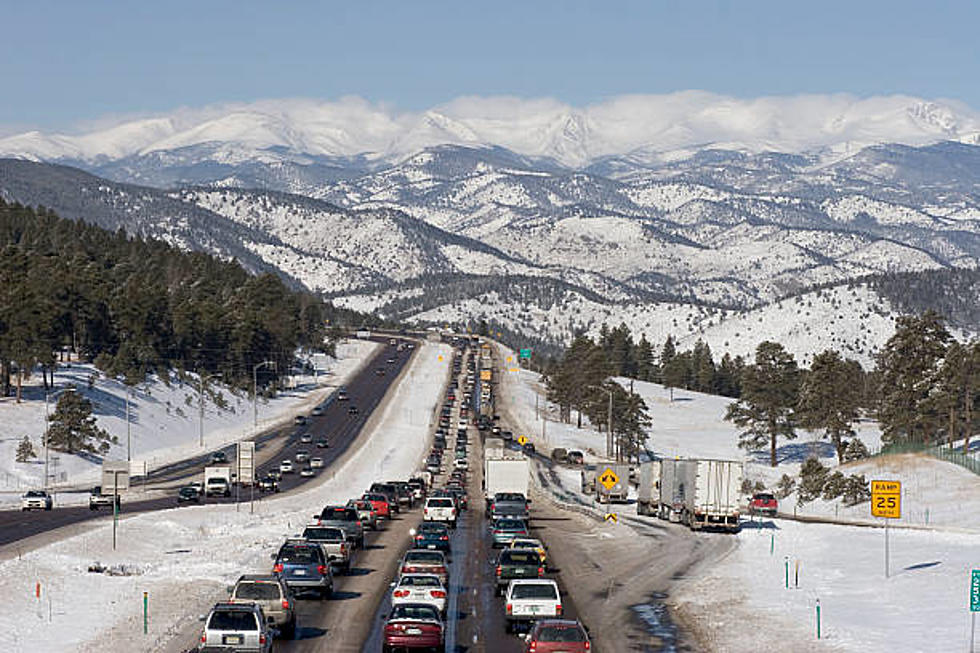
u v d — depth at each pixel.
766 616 114.94
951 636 101.69
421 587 103.25
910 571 145.12
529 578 123.69
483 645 95.69
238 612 83.56
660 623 111.19
